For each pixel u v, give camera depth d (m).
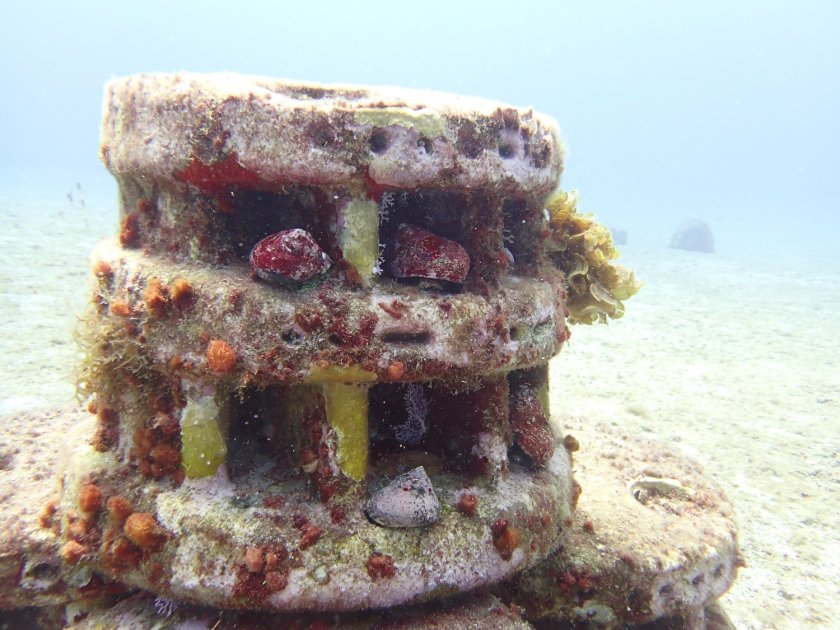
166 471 0.59
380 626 0.56
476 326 0.57
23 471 0.74
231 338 0.52
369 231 0.55
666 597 0.70
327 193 0.55
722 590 0.75
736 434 1.48
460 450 0.66
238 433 0.69
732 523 0.80
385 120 0.52
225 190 0.55
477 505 0.60
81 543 0.58
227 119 0.51
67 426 0.88
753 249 6.68
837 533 1.08
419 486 0.58
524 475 0.68
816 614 0.89
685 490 0.87
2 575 0.59
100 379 0.60
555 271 0.74
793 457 1.37
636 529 0.74
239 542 0.54
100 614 0.59
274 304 0.53
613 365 1.97
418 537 0.57
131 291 0.57
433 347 0.55
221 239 0.58
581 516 0.76
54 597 0.60
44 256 2.82
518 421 0.69
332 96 0.60
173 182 0.56
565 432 1.03
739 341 2.41
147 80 0.56
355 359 0.53
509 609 0.61
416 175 0.53
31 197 6.20
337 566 0.54
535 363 0.63
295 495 0.59
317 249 0.54
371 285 0.56
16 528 0.61
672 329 2.56
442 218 0.63
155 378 0.59
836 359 2.20
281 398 0.65
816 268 5.09
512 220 0.69
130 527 0.55
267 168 0.51
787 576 0.96
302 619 0.56
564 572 0.68
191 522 0.55
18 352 1.56
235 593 0.53
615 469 0.91
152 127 0.55
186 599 0.55
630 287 0.90
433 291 0.58
